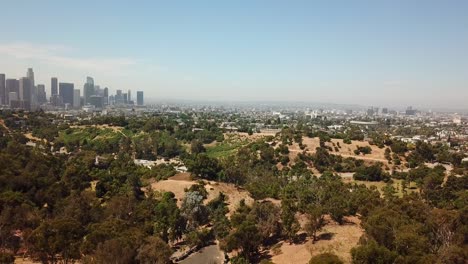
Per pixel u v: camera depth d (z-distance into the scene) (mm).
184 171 160125
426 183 132125
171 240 93375
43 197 100938
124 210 97000
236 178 149500
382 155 189000
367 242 60125
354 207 92875
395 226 66062
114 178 134250
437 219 72938
